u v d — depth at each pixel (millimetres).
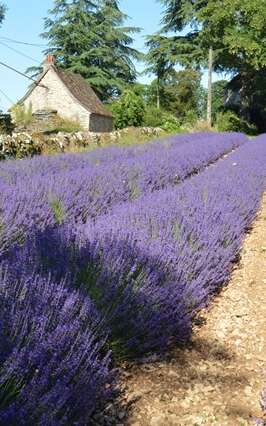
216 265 4062
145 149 13531
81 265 2980
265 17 34312
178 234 3990
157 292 3021
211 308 3867
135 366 2893
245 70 37188
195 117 43125
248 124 36656
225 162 11023
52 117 35250
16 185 5656
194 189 6125
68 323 2256
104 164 8984
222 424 2477
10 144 11320
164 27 42750
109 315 2766
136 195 6926
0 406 1808
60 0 48844
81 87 39375
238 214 5602
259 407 2633
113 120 40312
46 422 1750
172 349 3164
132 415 2469
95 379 2154
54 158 9570
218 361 3072
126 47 52469
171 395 2674
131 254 3225
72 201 5445
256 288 4363
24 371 1887
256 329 3545
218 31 35875
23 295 2309
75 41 48375
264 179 9531
